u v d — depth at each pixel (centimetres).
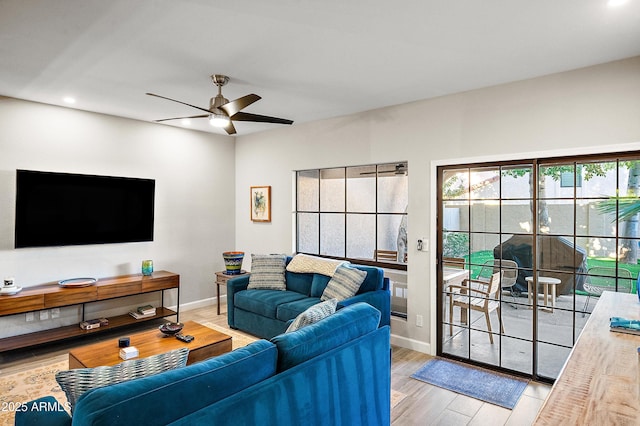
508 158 347
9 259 398
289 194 539
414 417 278
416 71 320
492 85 355
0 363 366
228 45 270
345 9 220
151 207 504
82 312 449
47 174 417
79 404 126
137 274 493
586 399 113
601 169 307
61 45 270
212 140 583
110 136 473
